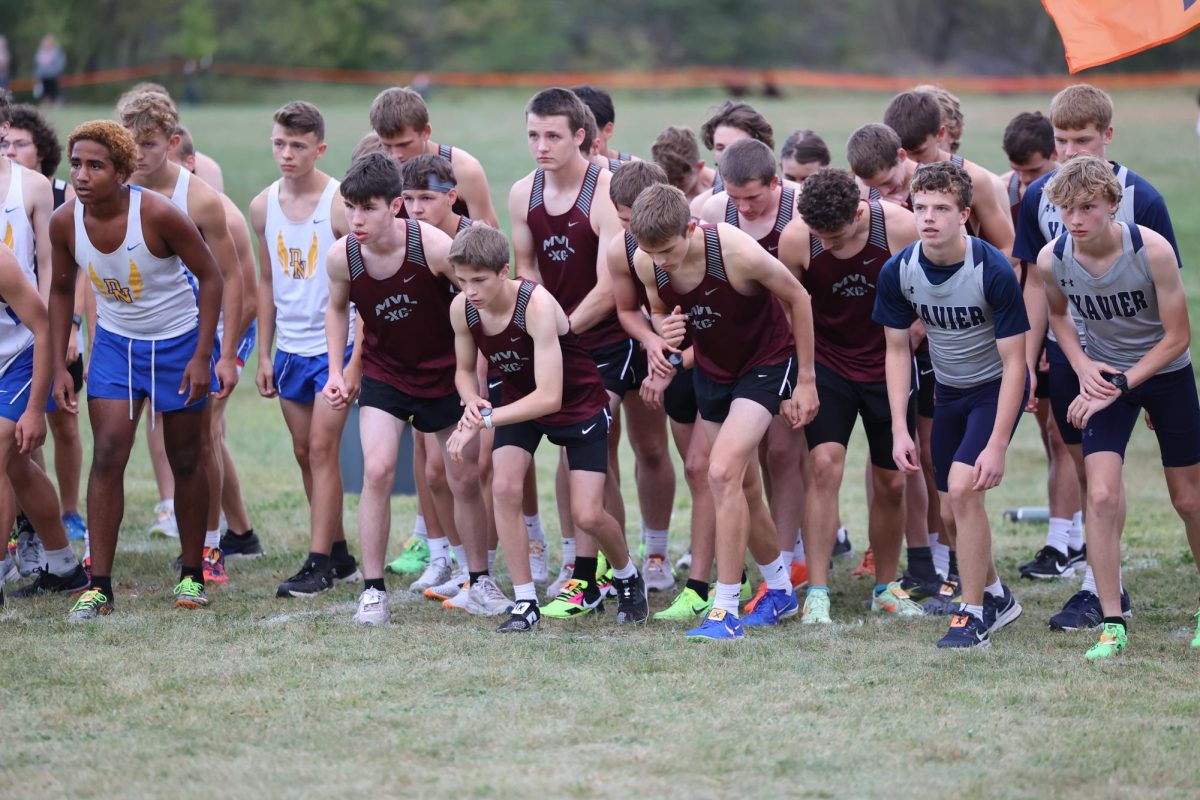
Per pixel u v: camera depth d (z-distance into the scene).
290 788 10.58
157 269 15.98
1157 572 18.97
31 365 16.36
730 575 15.38
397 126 18.02
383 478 15.93
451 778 10.77
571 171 17.27
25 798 10.41
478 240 14.73
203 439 17.92
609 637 15.31
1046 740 11.62
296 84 134.12
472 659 14.12
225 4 141.50
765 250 15.73
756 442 15.40
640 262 15.68
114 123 15.57
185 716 12.26
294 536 21.25
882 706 12.55
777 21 148.25
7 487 16.20
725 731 11.86
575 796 10.42
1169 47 133.50
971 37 151.75
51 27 128.00
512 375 15.72
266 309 18.28
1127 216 15.61
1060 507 19.22
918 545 17.95
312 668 13.77
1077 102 16.17
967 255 14.59
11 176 17.08
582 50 144.62
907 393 15.44
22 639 14.83
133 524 21.89
